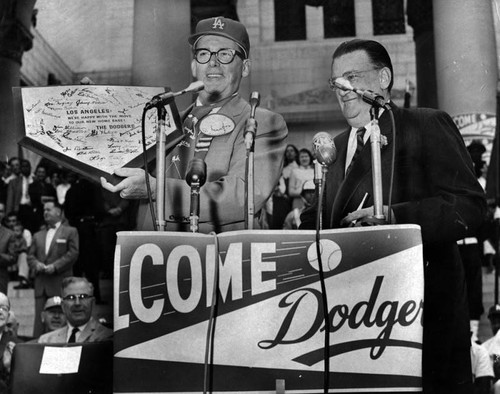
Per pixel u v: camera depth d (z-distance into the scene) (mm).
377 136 2414
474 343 5254
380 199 2373
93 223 8453
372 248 2199
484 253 8211
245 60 3354
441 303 2760
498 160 8070
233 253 2211
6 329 4719
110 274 8445
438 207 2600
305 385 2150
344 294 2189
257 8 16375
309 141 16062
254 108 2586
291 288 2195
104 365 2574
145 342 2152
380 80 2975
